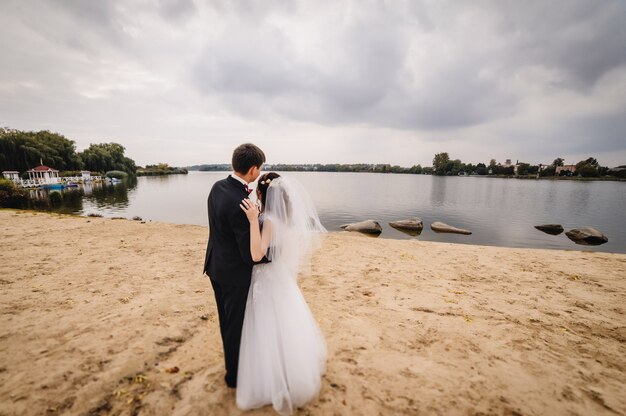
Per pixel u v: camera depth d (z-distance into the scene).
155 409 2.37
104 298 4.63
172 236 10.04
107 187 59.81
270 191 2.34
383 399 2.53
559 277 6.14
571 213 24.45
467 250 8.80
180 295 4.80
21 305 4.34
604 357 3.24
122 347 3.27
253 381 2.31
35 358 3.04
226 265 2.20
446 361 3.11
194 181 91.44
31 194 41.53
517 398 2.57
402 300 4.79
